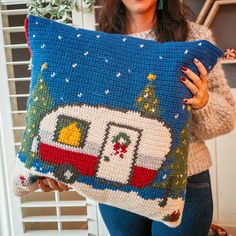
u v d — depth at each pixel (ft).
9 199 5.93
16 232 6.00
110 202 2.48
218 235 5.30
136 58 2.47
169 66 2.44
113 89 2.40
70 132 2.38
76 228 6.21
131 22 3.37
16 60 5.82
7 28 5.40
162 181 2.40
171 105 2.41
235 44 5.61
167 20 3.20
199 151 3.11
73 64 2.43
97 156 2.38
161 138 2.39
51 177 2.43
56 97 2.41
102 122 2.39
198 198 3.17
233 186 5.86
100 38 2.51
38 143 2.43
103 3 3.60
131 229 3.50
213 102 2.85
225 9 5.54
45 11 5.05
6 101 5.64
